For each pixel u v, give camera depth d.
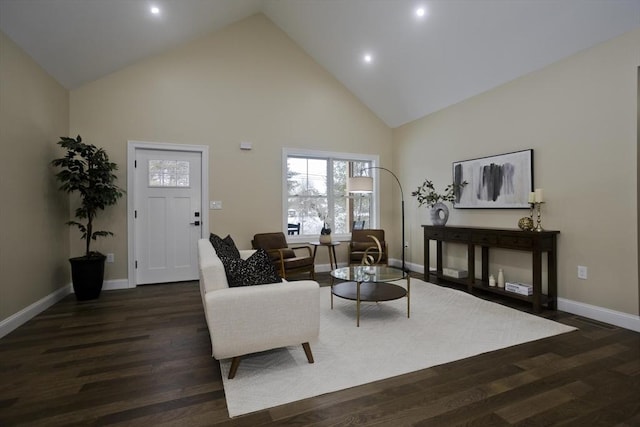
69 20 3.01
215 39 4.66
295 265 4.18
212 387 1.85
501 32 3.33
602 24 2.77
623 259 2.78
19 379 1.93
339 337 2.54
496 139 3.97
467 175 4.36
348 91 5.56
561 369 2.04
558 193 3.28
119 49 3.81
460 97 4.44
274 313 1.96
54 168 3.61
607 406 1.66
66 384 1.87
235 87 4.77
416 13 3.62
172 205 4.49
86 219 4.06
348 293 3.13
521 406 1.66
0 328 2.56
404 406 1.67
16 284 2.85
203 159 4.57
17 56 2.92
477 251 4.20
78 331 2.71
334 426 1.51
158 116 4.35
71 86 3.94
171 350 2.34
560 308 3.23
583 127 3.06
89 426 1.51
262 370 2.03
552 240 3.22
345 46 4.68
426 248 4.55
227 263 2.07
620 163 2.79
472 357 2.21
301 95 5.20
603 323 2.85
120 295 3.85
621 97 2.78
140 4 3.29
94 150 3.87
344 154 5.52
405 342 2.45
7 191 2.74
